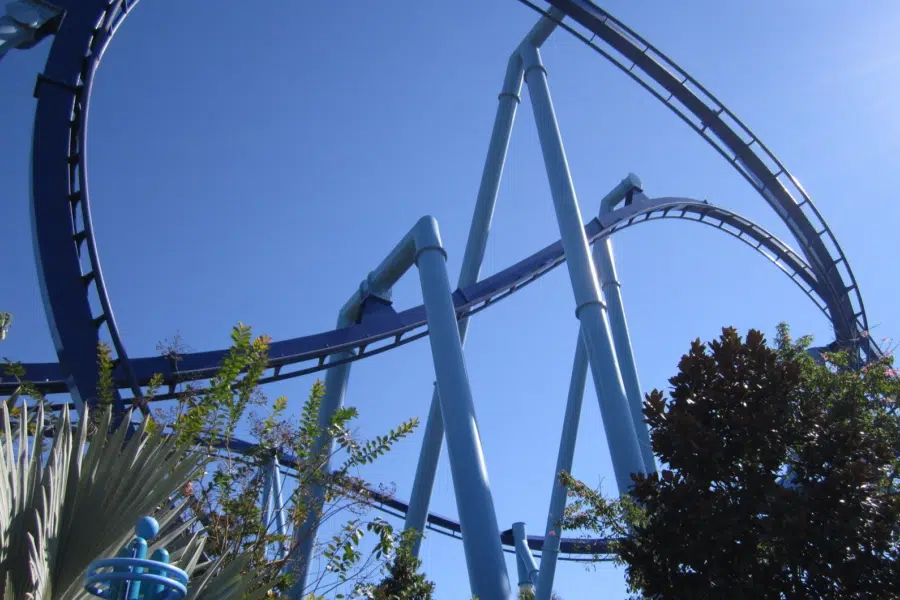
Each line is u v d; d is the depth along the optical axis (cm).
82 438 443
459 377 1956
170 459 477
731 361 1152
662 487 1097
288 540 817
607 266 3241
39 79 1911
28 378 2145
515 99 2977
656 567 1054
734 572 1009
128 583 371
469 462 1783
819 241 3831
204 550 755
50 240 1828
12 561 384
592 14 2969
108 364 852
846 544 984
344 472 895
